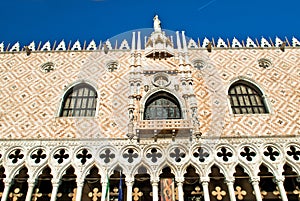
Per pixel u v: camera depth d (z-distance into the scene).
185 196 22.05
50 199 21.86
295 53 30.08
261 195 22.11
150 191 22.25
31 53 30.42
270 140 22.56
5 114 24.78
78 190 20.28
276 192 22.22
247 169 21.12
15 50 30.81
